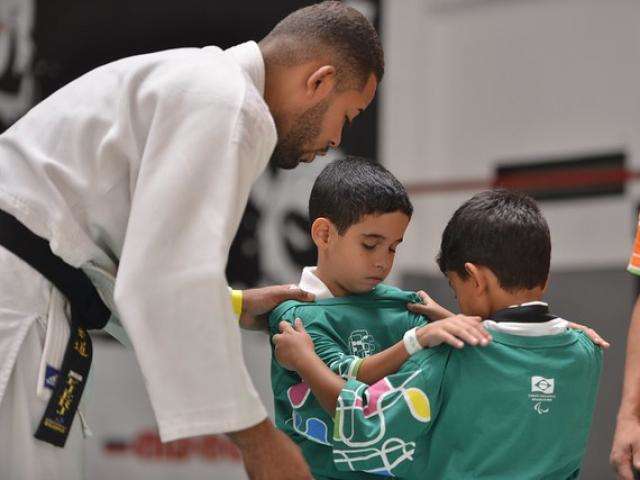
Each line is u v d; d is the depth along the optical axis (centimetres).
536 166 1030
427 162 1081
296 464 339
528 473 360
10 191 355
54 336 353
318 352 393
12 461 345
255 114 346
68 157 357
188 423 323
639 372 437
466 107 1069
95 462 1025
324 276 425
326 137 395
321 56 383
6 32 1086
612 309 972
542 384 362
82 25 1086
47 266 355
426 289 1061
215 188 335
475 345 363
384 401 359
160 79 352
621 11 990
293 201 1040
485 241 377
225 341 325
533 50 1035
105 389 1023
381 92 1080
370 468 365
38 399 348
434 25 1082
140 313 324
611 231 985
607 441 920
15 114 1080
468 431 360
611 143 991
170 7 1081
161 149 340
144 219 330
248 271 1052
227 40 1073
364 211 402
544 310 373
